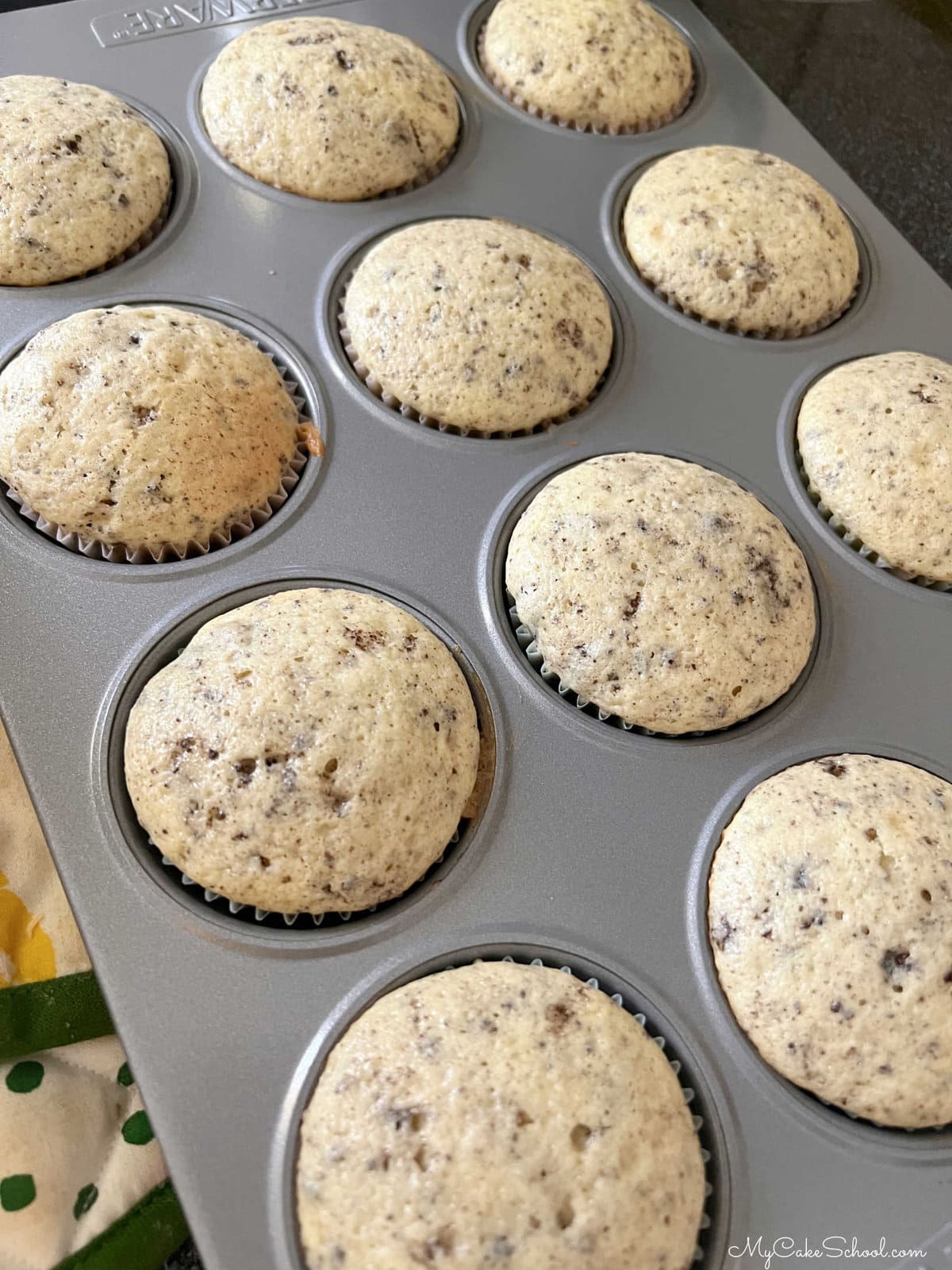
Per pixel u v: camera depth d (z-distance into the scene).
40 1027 0.21
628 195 0.30
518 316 0.25
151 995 0.18
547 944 0.19
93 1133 0.21
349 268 0.27
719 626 0.22
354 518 0.23
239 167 0.28
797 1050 0.18
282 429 0.24
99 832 0.19
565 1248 0.16
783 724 0.22
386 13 0.32
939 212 0.33
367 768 0.19
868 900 0.19
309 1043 0.18
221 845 0.19
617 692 0.22
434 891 0.19
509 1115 0.16
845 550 0.24
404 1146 0.16
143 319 0.24
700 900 0.20
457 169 0.29
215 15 0.31
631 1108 0.17
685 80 0.32
